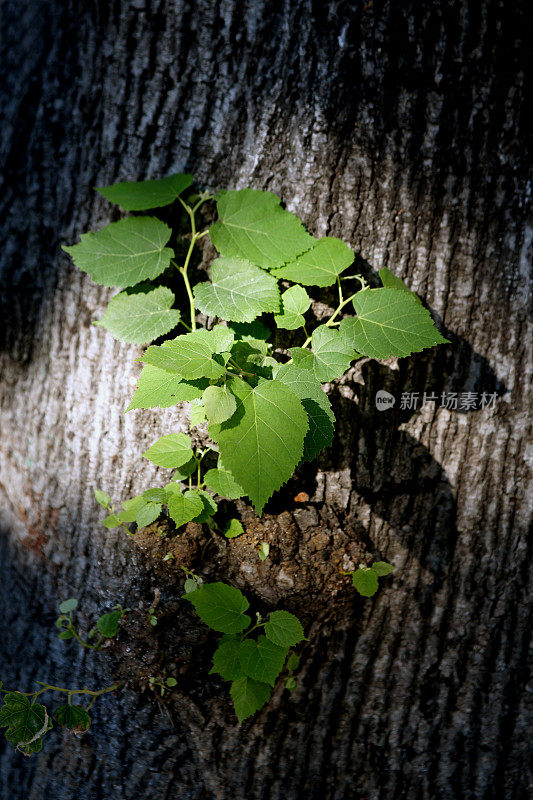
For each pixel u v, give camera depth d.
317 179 1.15
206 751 1.20
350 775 1.22
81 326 1.18
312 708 1.21
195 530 1.17
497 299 1.17
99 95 1.15
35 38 1.16
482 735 1.23
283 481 1.09
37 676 1.23
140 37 1.13
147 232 1.14
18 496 1.24
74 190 1.17
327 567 1.17
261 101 1.14
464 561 1.21
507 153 1.15
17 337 1.21
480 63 1.14
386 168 1.15
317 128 1.14
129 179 1.16
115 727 1.21
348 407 1.17
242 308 1.13
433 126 1.14
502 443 1.19
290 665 1.18
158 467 1.18
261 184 1.15
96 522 1.20
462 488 1.20
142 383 1.11
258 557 1.17
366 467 1.18
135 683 1.19
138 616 1.18
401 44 1.13
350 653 1.21
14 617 1.25
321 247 1.14
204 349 1.11
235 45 1.13
